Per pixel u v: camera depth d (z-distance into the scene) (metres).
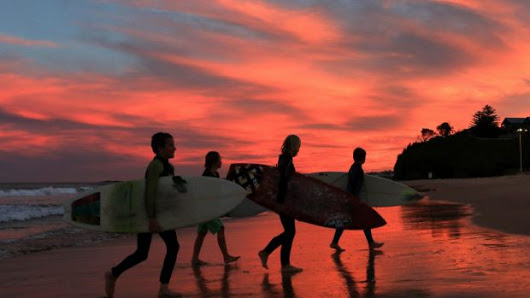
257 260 6.93
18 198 51.72
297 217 6.15
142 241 4.98
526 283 4.52
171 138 5.05
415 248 7.25
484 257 6.05
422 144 82.75
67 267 7.09
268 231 11.65
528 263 5.53
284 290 4.78
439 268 5.49
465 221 11.11
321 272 5.67
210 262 6.95
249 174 6.34
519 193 22.52
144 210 5.00
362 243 8.30
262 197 6.17
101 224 5.07
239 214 7.46
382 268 5.71
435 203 20.16
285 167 6.23
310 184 6.40
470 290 4.35
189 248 8.77
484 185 36.62
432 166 75.94
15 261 7.98
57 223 17.55
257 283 5.20
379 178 8.54
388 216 14.05
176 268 6.48
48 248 10.01
